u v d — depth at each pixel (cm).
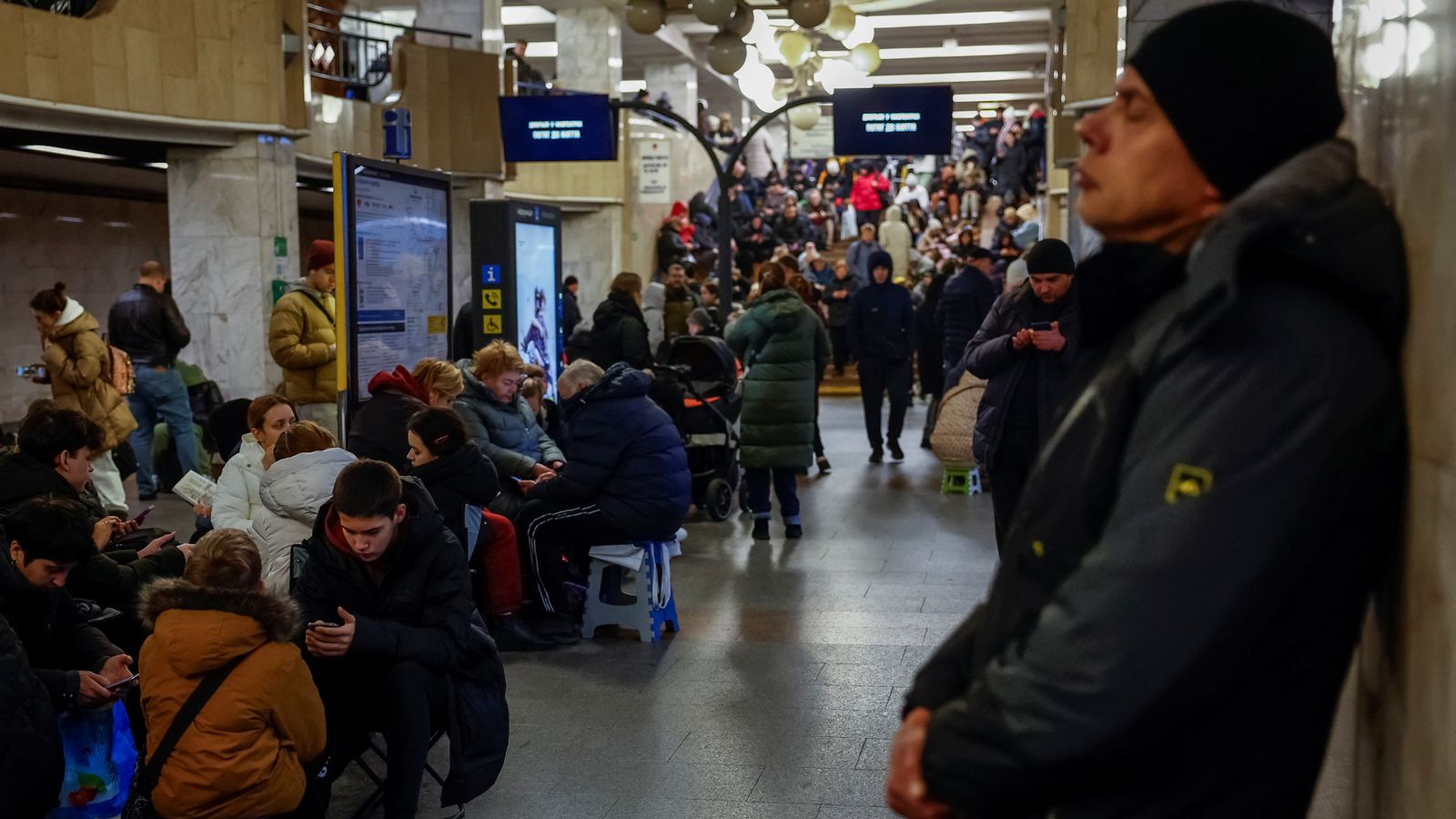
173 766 352
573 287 1839
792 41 1752
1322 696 139
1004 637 151
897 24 2812
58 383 938
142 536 518
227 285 1271
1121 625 131
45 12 1073
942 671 168
